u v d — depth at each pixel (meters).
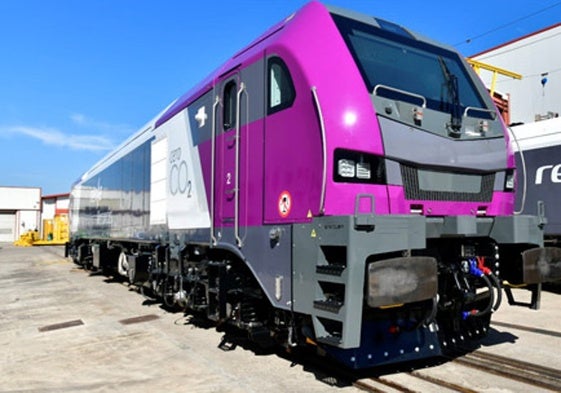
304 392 4.41
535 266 5.10
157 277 8.49
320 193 4.23
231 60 6.02
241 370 5.12
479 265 5.09
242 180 5.44
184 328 7.29
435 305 4.36
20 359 5.94
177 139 7.55
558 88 21.80
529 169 10.73
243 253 5.34
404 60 5.02
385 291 3.91
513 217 4.96
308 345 5.70
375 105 4.35
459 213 4.85
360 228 3.87
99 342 6.64
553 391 4.29
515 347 5.78
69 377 5.15
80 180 18.53
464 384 4.46
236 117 5.62
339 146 4.17
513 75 16.38
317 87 4.36
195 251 7.00
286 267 4.60
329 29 4.62
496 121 5.45
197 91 6.85
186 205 7.03
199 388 4.63
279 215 4.74
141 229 9.59
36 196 61.31
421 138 4.56
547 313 8.03
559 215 10.11
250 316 5.53
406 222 4.10
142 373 5.19
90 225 15.84
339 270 3.92
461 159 4.86
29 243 45.88
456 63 5.63
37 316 8.88
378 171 4.29
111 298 10.80
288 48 4.76
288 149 4.66
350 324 3.80
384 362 4.60
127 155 11.03
